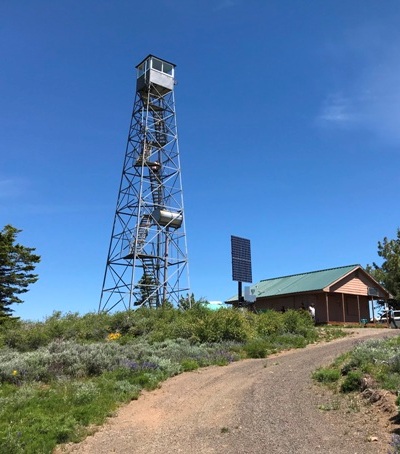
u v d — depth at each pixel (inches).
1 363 571.2
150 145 1357.0
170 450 308.0
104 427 369.1
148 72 1406.3
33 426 350.3
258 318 974.4
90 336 922.7
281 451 283.0
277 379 489.4
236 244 1315.2
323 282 1453.0
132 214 1301.7
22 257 1598.2
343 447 278.5
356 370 426.0
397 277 1797.5
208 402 425.1
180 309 1104.8
